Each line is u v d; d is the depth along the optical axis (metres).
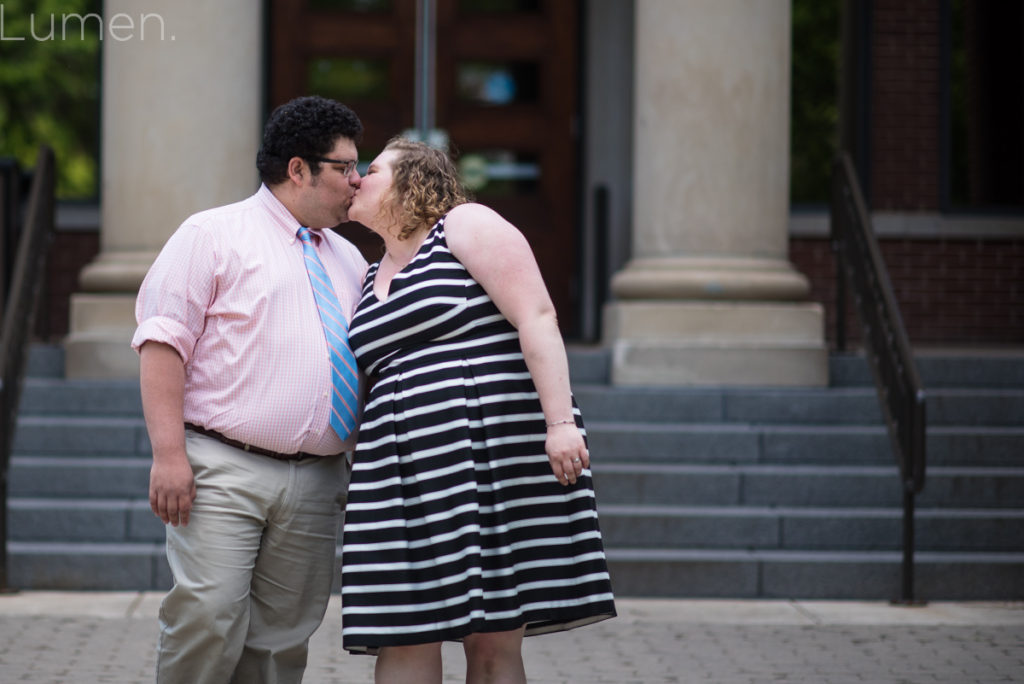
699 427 10.02
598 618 4.48
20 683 6.40
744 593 8.89
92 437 9.73
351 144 4.75
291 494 4.66
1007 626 8.06
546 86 13.84
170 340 4.48
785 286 10.77
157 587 8.77
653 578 8.89
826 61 14.12
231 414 4.57
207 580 4.53
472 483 4.33
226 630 4.55
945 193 14.06
